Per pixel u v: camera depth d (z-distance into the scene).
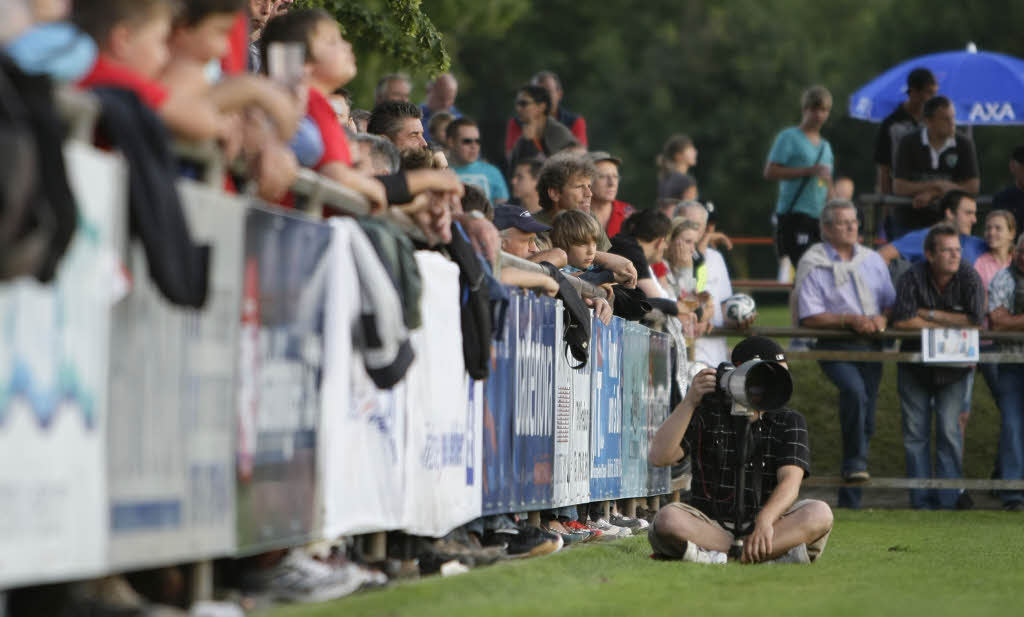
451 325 20.17
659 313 36.03
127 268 11.81
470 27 93.12
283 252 14.72
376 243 16.84
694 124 182.62
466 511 21.05
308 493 15.48
